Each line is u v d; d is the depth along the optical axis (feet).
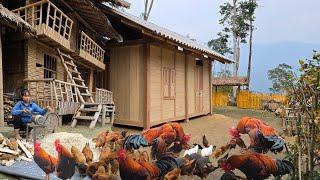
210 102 71.20
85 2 37.37
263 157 15.44
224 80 119.65
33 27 32.76
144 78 45.42
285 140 16.17
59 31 37.09
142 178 14.93
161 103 49.52
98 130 33.71
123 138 17.72
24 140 24.48
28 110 25.39
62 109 32.81
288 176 16.39
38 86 35.01
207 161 17.47
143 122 45.24
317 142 14.01
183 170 16.72
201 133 43.57
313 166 14.25
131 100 46.80
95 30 50.67
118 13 42.70
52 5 34.24
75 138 25.30
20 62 35.19
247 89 135.44
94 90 50.78
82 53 41.75
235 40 142.61
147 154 16.69
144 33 41.42
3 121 28.94
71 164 15.42
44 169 15.65
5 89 36.14
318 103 13.57
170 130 17.33
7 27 33.71
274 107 96.22
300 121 14.30
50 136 25.54
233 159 15.88
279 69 144.77
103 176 15.08
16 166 19.63
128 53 47.52
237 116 77.25
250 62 152.66
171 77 52.95
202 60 67.05
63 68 41.96
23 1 39.42
